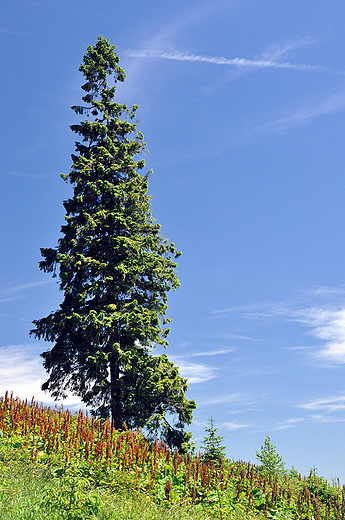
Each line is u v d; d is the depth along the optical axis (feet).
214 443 52.70
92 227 65.92
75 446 37.47
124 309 62.03
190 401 61.26
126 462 35.14
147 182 75.10
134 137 78.02
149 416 59.98
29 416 45.47
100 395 61.82
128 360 58.44
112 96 78.28
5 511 22.86
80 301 62.85
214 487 37.14
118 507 26.50
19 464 32.55
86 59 78.28
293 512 38.86
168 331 69.36
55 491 24.32
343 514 40.65
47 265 67.05
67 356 62.59
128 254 66.74
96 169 71.72
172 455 46.11
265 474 52.01
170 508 29.35
